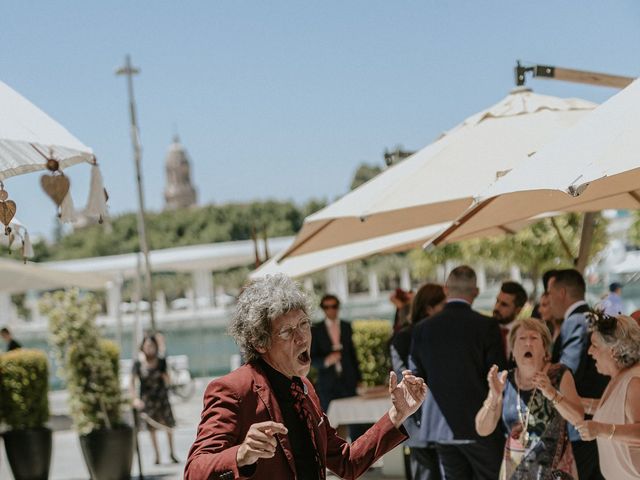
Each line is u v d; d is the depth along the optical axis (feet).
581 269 29.84
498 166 20.89
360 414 31.58
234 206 258.98
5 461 53.57
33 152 16.70
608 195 18.78
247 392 11.21
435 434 22.09
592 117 13.53
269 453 10.25
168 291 217.56
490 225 20.70
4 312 124.47
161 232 256.73
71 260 252.83
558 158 12.67
